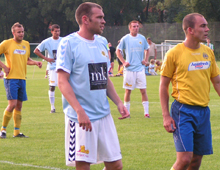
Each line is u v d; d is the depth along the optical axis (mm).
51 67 23391
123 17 117812
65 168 11688
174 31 100750
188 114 9055
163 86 9375
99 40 8852
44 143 15164
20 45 16359
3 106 26469
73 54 8328
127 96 21875
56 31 23719
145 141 15281
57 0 116062
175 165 8984
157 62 56281
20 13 125938
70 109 8484
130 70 21391
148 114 21281
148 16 129375
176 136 9031
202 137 9242
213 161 12438
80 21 8539
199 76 9125
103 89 8625
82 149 8328
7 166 11891
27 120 20594
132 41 21484
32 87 40094
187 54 9164
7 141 15555
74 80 8422
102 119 8602
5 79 16109
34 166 11898
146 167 11719
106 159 8562
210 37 91688
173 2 113188
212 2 92812
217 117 20688
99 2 110812
